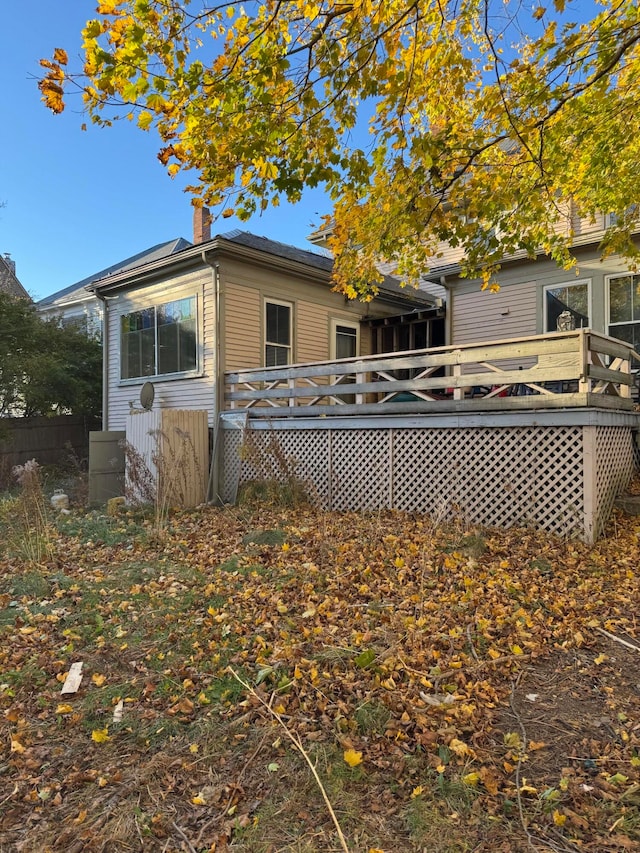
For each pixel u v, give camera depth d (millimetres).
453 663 2967
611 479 5871
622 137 5191
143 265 10297
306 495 7938
